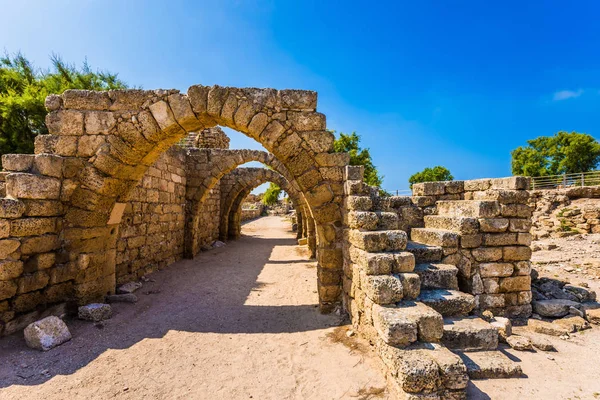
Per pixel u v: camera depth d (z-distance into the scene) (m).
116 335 4.78
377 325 3.71
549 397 3.20
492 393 3.25
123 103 5.57
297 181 5.75
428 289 4.70
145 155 5.98
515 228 5.46
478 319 4.21
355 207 4.92
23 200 4.80
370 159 18.16
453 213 6.14
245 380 3.59
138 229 8.32
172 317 5.61
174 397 3.27
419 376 2.87
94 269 5.77
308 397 3.24
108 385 3.47
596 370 3.69
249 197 49.44
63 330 4.51
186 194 12.12
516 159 32.62
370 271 4.08
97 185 5.46
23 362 3.87
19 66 15.08
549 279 6.48
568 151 28.70
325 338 4.63
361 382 3.43
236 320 5.49
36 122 13.09
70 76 15.38
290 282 8.38
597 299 5.95
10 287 4.55
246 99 5.59
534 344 4.26
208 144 16.33
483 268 5.35
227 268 10.24
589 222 13.70
